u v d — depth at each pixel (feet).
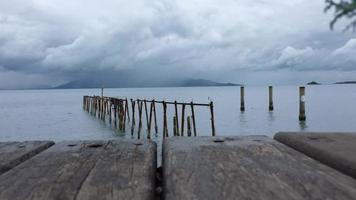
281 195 5.43
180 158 7.79
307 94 336.90
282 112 141.38
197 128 99.86
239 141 9.84
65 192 5.75
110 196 5.52
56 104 256.32
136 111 160.25
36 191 5.82
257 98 281.33
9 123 119.96
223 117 126.82
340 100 223.51
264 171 6.75
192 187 5.81
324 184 5.94
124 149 9.12
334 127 99.30
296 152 8.42
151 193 5.78
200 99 291.79
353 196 5.37
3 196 5.63
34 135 90.53
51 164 7.59
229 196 5.39
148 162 7.67
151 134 86.17
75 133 91.66
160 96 404.98
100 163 7.64
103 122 113.50
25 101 326.03
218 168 6.97
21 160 8.41
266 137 10.61
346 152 7.63
